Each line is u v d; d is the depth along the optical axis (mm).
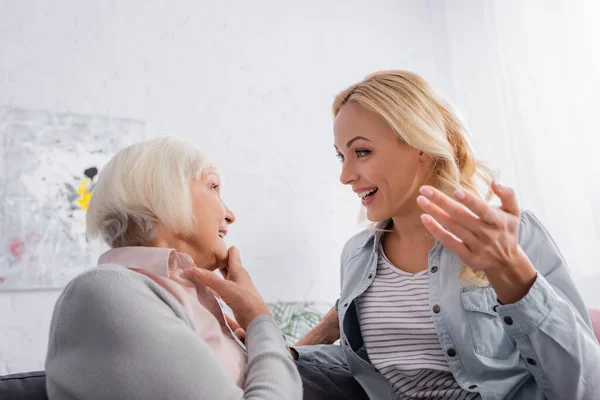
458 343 1162
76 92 3193
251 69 3615
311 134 3717
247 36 3637
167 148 1166
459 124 1312
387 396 1265
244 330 1253
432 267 1233
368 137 1246
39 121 3080
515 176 3354
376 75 1318
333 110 1374
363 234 1507
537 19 3311
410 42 4074
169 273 1129
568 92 3145
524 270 982
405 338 1244
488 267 955
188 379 913
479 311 1166
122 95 3285
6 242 2953
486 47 3645
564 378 1032
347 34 3908
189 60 3469
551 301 1021
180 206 1123
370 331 1283
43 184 3049
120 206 1115
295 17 3783
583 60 3092
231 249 1266
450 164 1246
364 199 1294
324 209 3676
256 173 3533
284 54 3717
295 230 3576
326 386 1282
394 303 1266
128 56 3330
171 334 947
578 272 3039
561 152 3160
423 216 916
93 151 3158
